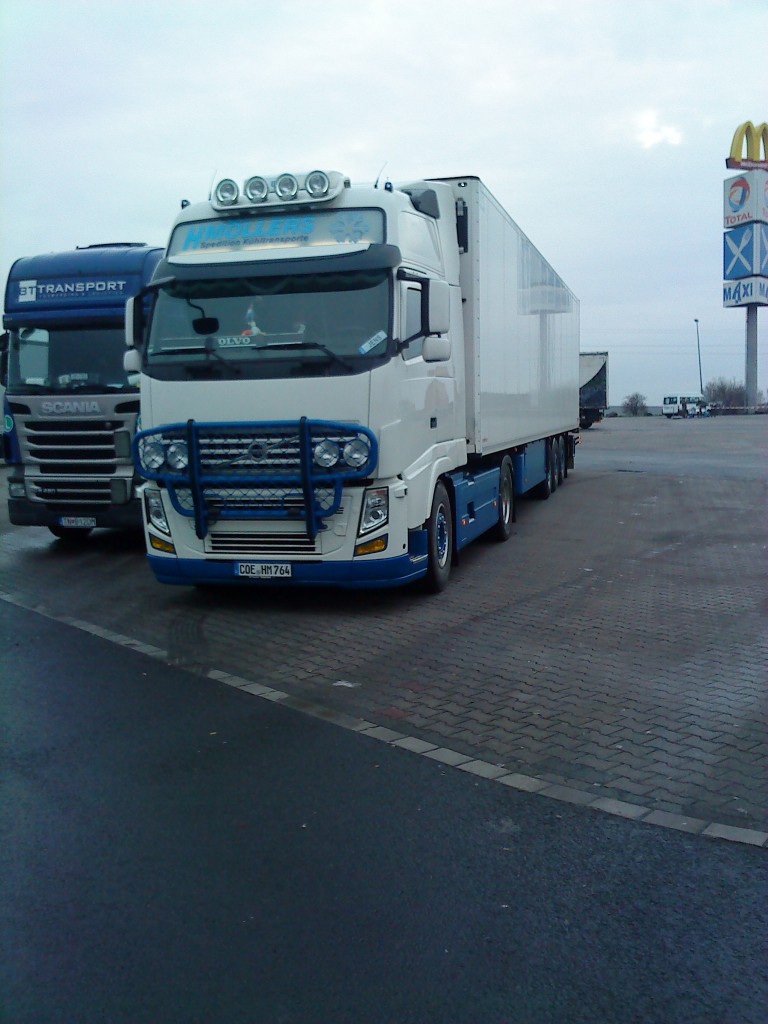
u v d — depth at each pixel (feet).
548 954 11.48
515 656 24.71
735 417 276.82
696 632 27.14
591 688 22.02
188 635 27.12
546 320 53.57
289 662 24.34
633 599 31.53
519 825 15.06
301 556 27.81
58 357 37.91
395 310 26.86
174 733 19.27
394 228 27.84
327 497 27.09
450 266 33.01
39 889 13.07
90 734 19.22
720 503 59.72
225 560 28.22
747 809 15.62
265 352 26.91
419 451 29.01
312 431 26.58
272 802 15.94
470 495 36.09
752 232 266.57
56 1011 10.45
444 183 34.01
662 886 13.12
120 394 37.29
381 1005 10.52
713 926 12.12
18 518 39.22
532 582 34.35
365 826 15.02
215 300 27.45
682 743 18.57
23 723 19.89
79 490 38.34
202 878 13.37
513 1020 10.27
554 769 17.35
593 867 13.67
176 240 28.96
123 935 11.91
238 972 11.12
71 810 15.64
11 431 38.83
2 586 34.17
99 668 23.91
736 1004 10.56
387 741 18.79
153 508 28.96
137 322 28.53
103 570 37.22
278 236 28.04
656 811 15.56
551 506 58.75
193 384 27.25
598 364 176.96
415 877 13.38
